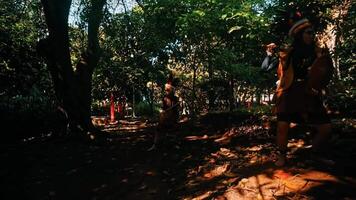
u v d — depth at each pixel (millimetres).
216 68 14938
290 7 8008
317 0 8203
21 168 6816
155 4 12461
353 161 4617
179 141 8789
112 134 11102
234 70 12703
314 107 4242
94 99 22500
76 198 5344
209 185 5148
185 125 11117
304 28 4297
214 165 6086
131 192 5480
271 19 10094
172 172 6230
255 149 6559
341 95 9000
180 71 21906
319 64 4117
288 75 4293
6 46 11508
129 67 20031
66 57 9914
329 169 4434
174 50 17328
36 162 7234
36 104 12156
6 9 12828
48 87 13750
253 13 10797
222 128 9641
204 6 12031
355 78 9805
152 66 20328
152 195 5285
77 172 6594
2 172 6512
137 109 25875
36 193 5535
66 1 9812
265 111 10555
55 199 5309
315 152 4938
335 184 4020
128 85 21641
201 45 15578
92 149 8531
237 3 11039
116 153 8078
